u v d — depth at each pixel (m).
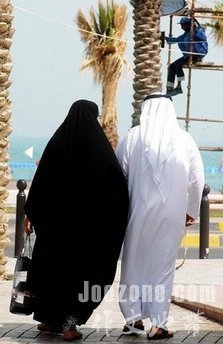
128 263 12.25
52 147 12.18
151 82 35.91
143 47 35.91
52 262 12.10
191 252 25.05
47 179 12.15
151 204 12.14
